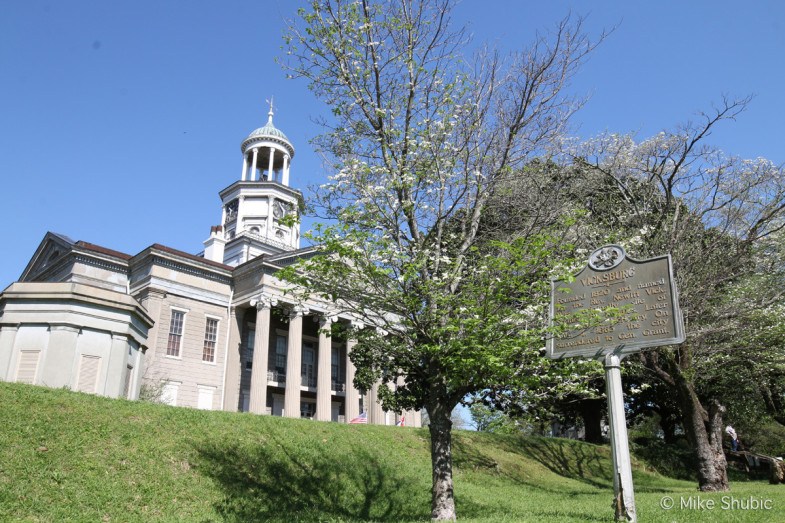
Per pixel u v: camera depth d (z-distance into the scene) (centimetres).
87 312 2191
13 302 2148
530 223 1424
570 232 1581
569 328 1094
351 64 1450
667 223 2038
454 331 1179
